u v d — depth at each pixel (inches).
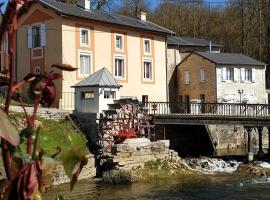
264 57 2972.4
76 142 66.2
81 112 1237.7
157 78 1745.8
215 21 3299.7
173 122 1365.7
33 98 69.4
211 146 1638.8
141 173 1064.8
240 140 1759.4
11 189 59.1
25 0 68.8
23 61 1523.1
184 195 868.0
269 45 2925.7
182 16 3304.6
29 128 67.1
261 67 2132.1
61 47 1422.2
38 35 1492.4
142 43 1692.9
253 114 1417.3
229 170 1178.6
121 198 840.9
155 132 1455.5
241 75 2055.9
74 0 1699.1
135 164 1131.3
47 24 1457.9
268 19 2962.6
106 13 1672.0
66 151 66.1
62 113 1176.8
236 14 3230.8
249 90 2078.0
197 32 3265.3
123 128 1225.4
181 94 2095.2
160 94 1752.0
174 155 1222.9
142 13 1830.7
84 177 1032.8
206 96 2005.4
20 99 69.1
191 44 2194.9
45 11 1464.1
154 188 942.4
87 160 66.1
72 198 828.0
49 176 61.6
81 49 1475.1
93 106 1230.9
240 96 2041.1
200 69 2031.3
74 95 1311.5
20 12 69.9
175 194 879.1
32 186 58.8
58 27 1432.1
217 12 3324.3
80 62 1473.9
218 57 2042.3
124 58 1620.3
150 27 1724.9
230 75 2025.1
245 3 3080.7
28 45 1504.7
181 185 979.3
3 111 61.6
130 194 877.8
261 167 1174.3
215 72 1973.4
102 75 1262.3
